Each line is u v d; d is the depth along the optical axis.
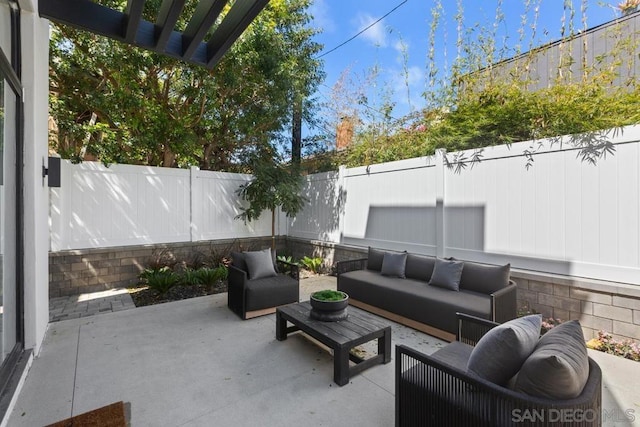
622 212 3.08
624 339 3.01
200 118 6.71
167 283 5.09
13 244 2.81
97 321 3.95
